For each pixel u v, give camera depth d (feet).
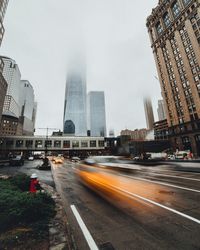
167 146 239.09
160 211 16.62
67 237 10.84
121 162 81.25
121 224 13.76
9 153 253.65
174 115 195.31
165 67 213.87
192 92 172.14
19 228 11.93
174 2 205.16
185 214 15.66
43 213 13.94
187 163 54.60
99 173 50.90
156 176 42.19
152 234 11.96
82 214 16.26
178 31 195.11
